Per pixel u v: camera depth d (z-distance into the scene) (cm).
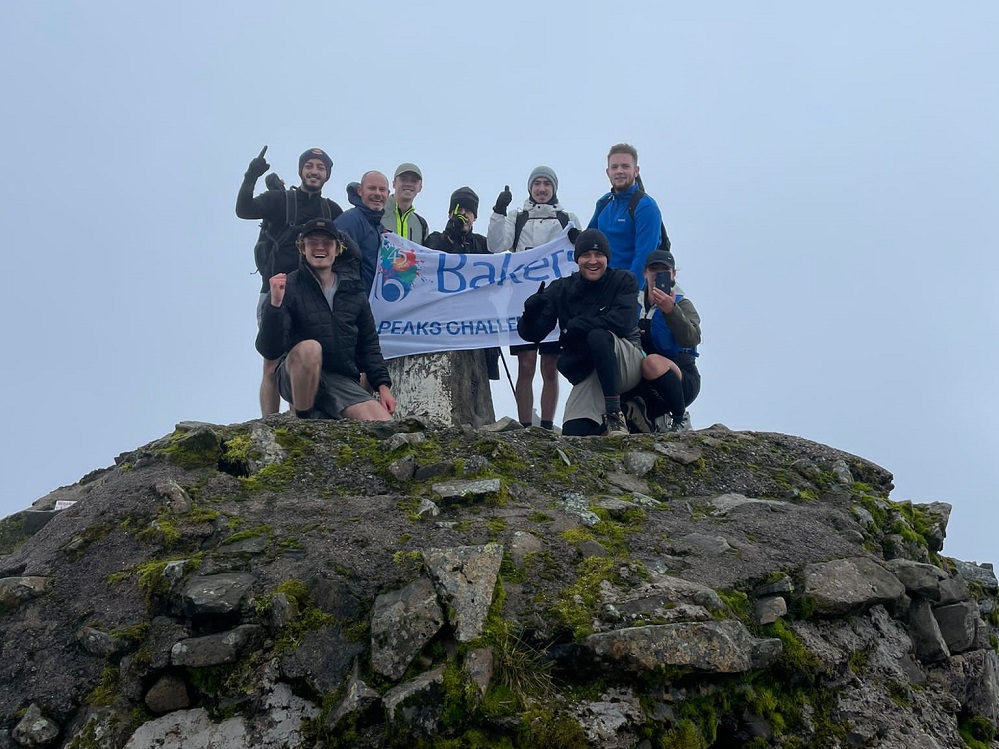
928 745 337
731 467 455
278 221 612
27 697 328
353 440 434
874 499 448
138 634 334
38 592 359
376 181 659
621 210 619
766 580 364
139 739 310
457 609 318
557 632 319
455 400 663
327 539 359
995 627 440
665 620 325
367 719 299
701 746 310
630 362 526
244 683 316
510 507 389
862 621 374
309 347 502
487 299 663
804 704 338
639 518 393
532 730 293
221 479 405
